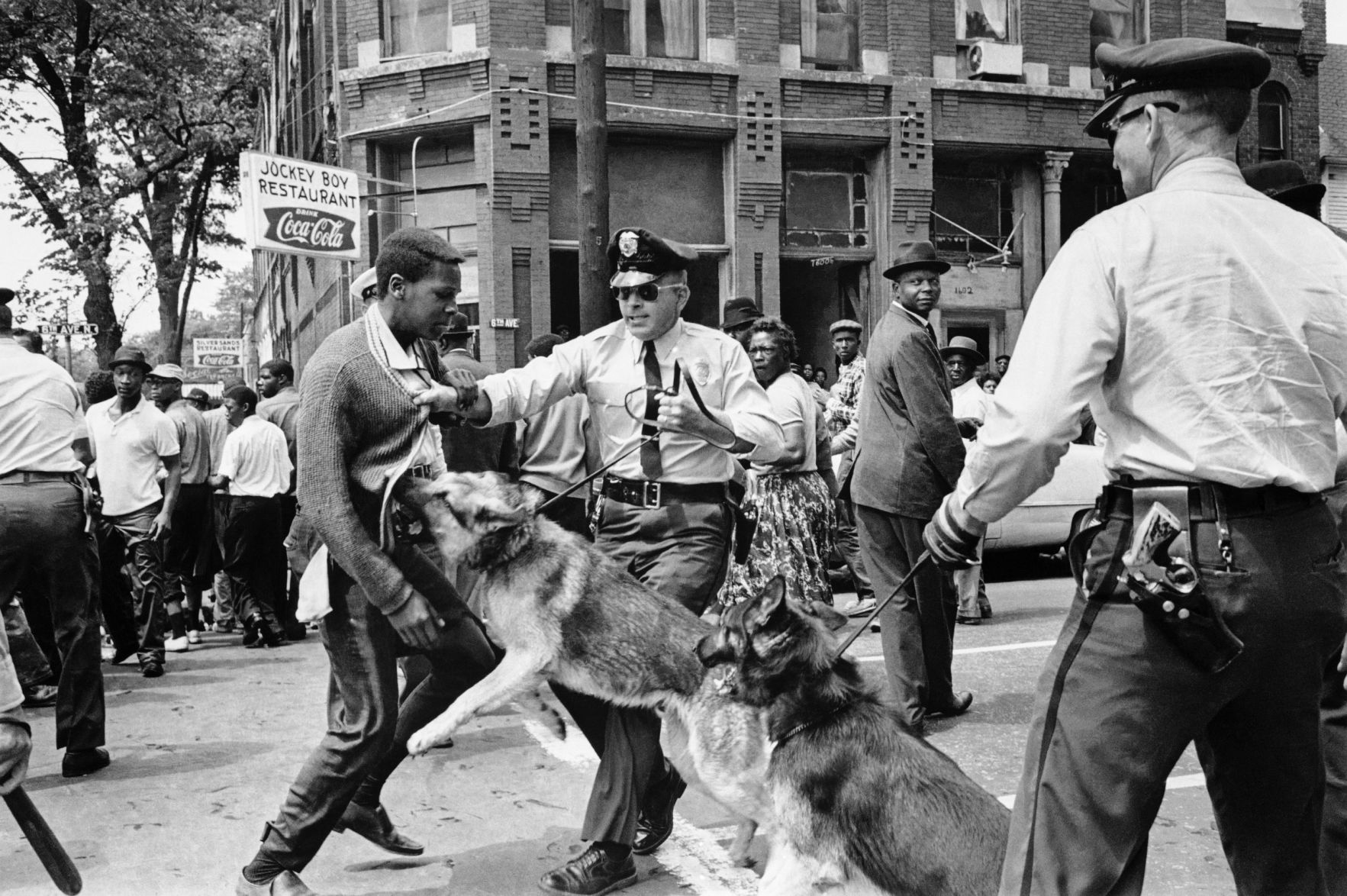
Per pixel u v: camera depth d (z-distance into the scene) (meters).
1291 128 20.11
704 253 16.52
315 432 3.39
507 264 15.30
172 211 26.72
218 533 9.20
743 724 3.38
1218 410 2.19
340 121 16.16
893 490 5.49
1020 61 17.72
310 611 3.46
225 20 26.31
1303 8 20.09
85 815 4.69
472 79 15.40
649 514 4.11
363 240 16.05
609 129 15.86
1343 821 3.13
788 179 17.09
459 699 3.66
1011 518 10.38
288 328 29.91
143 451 7.96
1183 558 2.19
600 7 9.39
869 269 17.39
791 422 5.98
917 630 5.57
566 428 5.67
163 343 27.48
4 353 5.23
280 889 3.49
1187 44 2.37
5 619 6.92
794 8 16.72
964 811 2.95
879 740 3.15
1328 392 2.30
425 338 3.66
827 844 3.15
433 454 3.83
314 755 3.52
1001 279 18.03
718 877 3.95
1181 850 4.09
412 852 4.07
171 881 3.95
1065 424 2.22
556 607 3.64
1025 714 5.88
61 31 23.66
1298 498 2.24
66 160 24.17
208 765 5.40
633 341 4.21
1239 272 2.23
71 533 5.19
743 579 6.00
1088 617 2.30
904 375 5.47
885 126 17.00
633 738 3.82
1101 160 18.53
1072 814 2.26
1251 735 2.35
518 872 3.99
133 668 8.08
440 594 3.71
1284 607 2.19
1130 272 2.24
